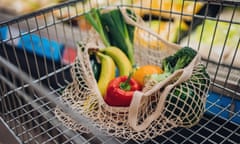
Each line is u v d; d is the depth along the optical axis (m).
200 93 0.70
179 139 0.73
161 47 0.88
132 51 0.87
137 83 0.73
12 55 1.11
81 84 0.75
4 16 1.32
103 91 0.74
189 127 0.73
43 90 0.54
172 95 0.66
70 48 1.00
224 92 0.80
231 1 0.71
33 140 0.73
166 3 1.02
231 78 0.79
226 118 0.77
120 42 0.86
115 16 0.86
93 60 0.79
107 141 0.54
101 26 0.86
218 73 0.81
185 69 0.67
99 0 1.08
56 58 1.04
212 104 0.80
